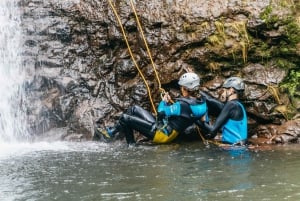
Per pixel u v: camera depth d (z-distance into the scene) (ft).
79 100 56.70
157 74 55.57
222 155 46.52
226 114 50.62
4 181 39.42
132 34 57.41
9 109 57.11
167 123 51.88
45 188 37.68
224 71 54.60
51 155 47.32
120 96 56.29
